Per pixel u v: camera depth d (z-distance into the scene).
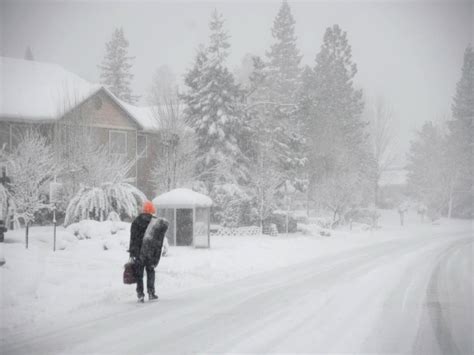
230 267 15.34
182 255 18.28
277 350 6.27
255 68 40.69
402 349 6.39
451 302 9.73
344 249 23.05
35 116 29.70
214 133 34.84
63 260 14.52
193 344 6.55
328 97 55.84
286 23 64.19
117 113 35.31
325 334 7.08
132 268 9.48
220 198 31.50
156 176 33.84
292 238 29.48
